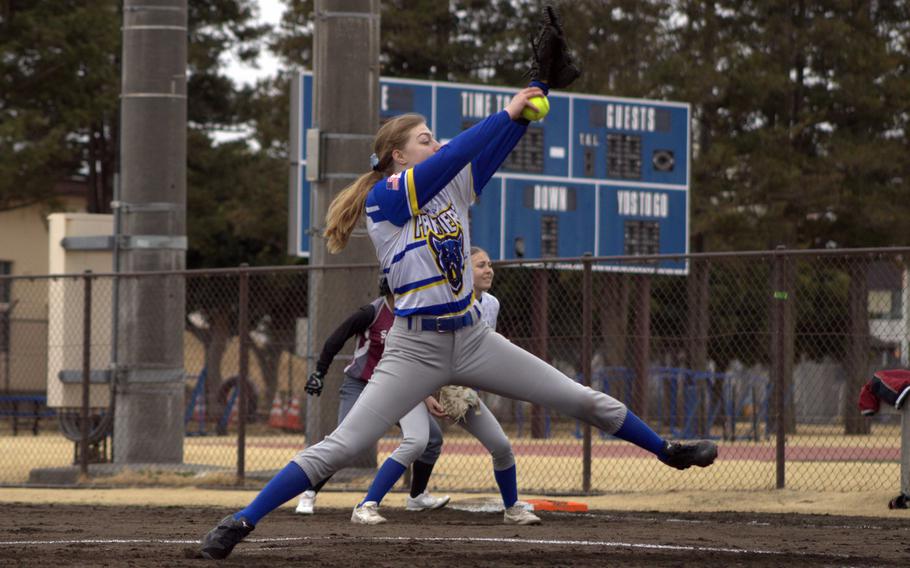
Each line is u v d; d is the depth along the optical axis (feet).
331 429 141.49
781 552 70.44
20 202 352.28
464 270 57.77
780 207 299.38
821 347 288.92
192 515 103.24
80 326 175.01
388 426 58.75
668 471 151.74
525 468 157.79
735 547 73.67
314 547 71.82
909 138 319.68
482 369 58.08
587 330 121.70
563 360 234.38
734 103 321.73
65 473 148.25
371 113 148.66
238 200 361.10
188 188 355.97
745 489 120.88
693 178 312.29
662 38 355.36
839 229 313.53
